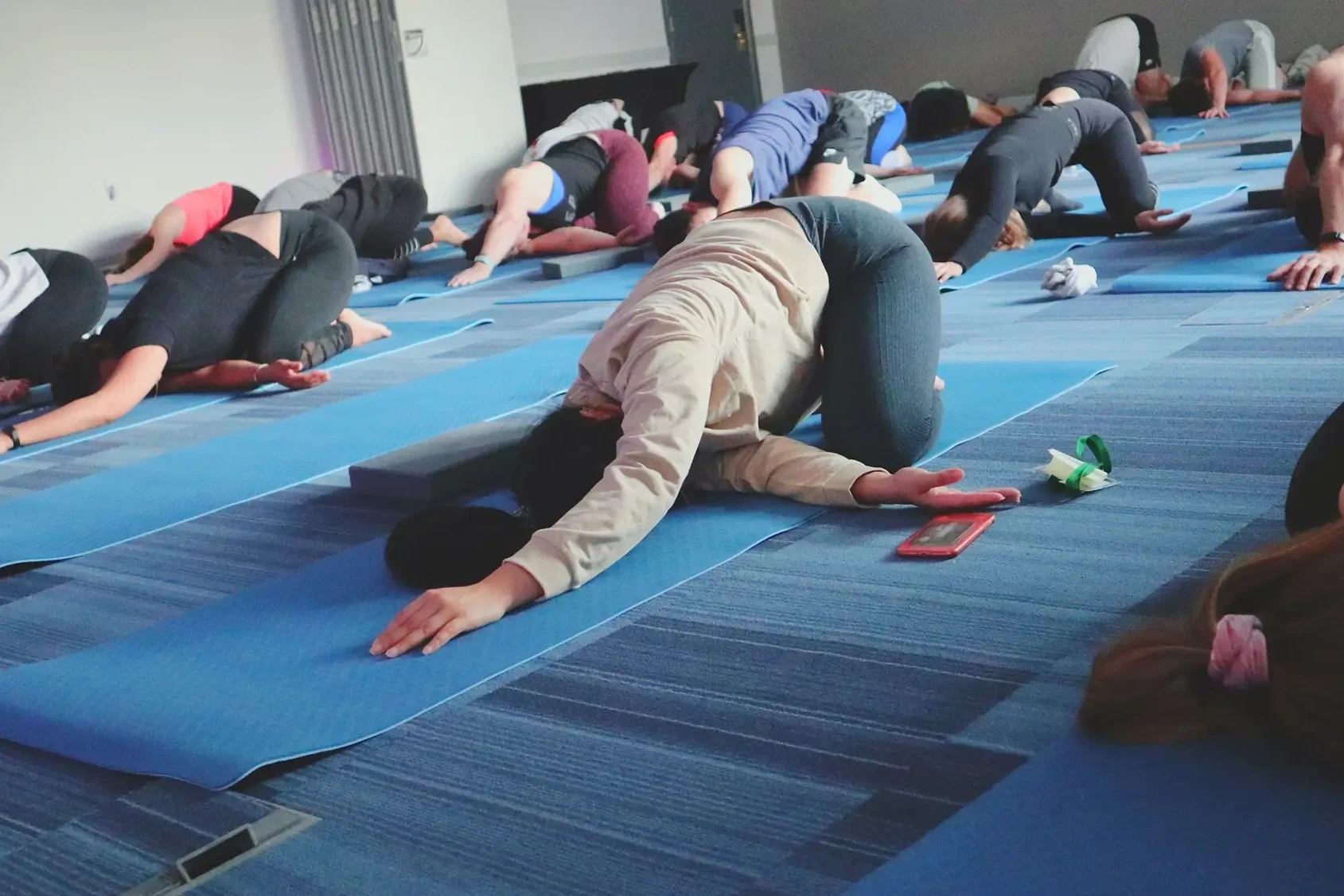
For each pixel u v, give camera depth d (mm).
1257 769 1397
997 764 1532
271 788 1728
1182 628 1582
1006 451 2678
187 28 9281
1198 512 2211
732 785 1580
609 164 6656
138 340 4066
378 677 1965
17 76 8555
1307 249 4188
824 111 5797
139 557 2791
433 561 2271
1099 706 1521
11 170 8570
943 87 10734
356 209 6809
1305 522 1796
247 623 2258
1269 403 2756
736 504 2533
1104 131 4926
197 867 1552
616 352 2256
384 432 3555
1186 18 10672
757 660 1899
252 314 4395
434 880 1473
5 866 1636
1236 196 5637
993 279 4594
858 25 12266
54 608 2547
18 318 4430
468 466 2947
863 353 2451
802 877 1377
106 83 8930
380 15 9547
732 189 5262
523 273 6473
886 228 2531
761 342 2393
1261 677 1431
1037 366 3295
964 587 2037
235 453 3545
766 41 12586
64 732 1928
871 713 1699
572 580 2145
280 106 9797
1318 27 10164
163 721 1900
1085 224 5152
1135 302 3932
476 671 1952
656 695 1836
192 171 9383
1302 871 1224
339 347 4656
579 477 2209
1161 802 1365
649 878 1418
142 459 3627
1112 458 2545
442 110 9828
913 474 2346
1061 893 1248
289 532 2824
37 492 3410
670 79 10602
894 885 1305
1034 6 11383
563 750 1723
